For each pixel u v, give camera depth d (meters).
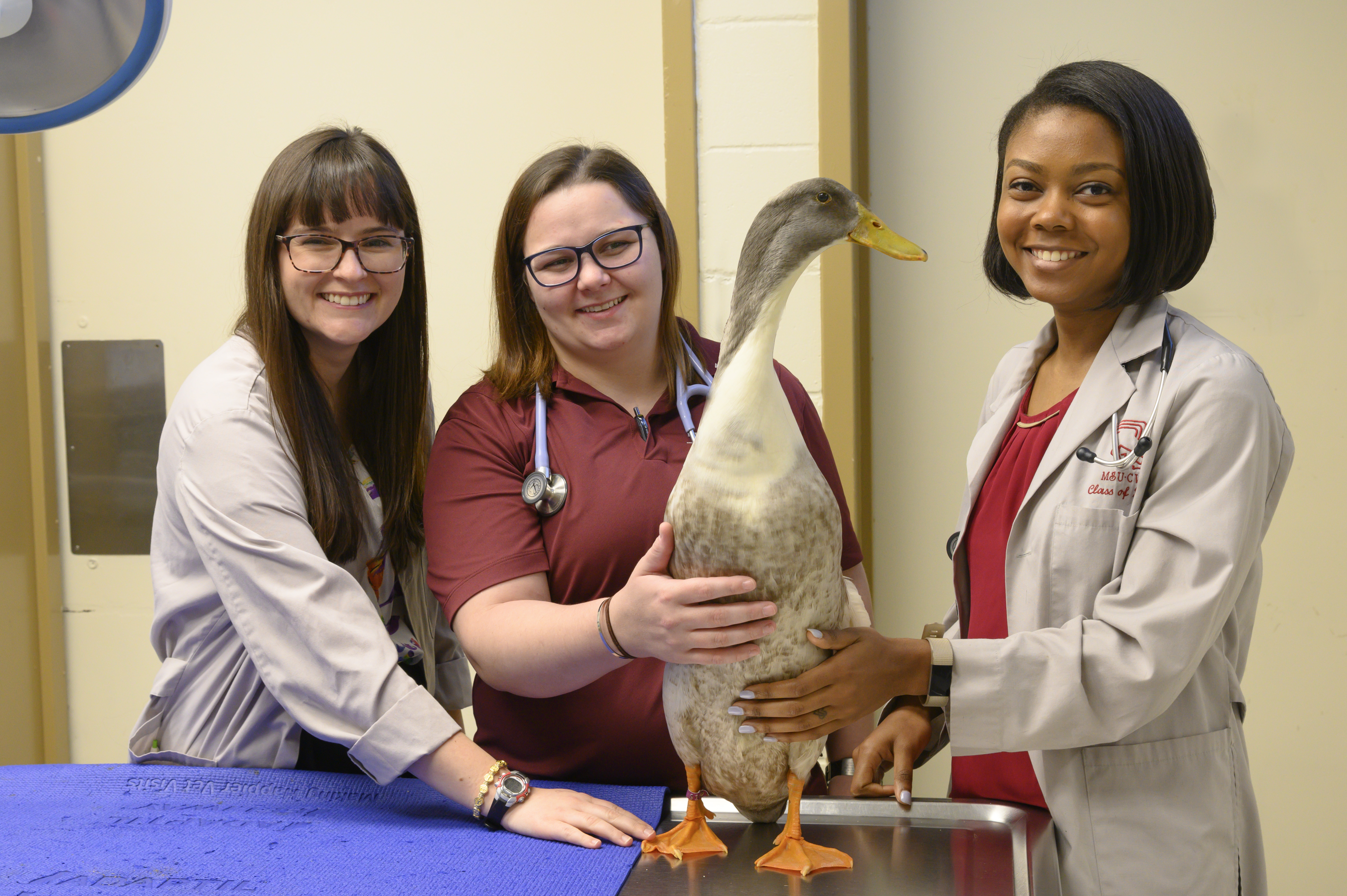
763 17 2.02
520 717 1.31
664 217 1.36
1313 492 2.17
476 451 1.30
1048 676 1.05
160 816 1.14
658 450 1.33
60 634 2.52
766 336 0.93
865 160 2.22
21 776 1.28
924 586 2.35
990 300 2.25
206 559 1.23
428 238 2.32
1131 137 1.09
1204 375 1.09
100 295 2.44
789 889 0.94
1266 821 2.23
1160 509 1.08
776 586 0.92
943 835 1.09
